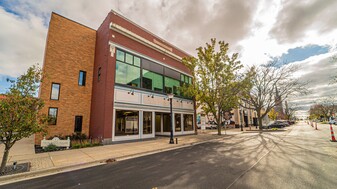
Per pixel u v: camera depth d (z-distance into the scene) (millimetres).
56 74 13625
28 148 11117
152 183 4984
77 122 14336
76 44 15125
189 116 21969
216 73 19750
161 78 18469
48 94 13039
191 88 19406
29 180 5555
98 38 16125
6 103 6004
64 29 14578
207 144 13070
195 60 19797
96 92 14586
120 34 14875
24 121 6305
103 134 12445
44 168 6488
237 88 20969
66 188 4832
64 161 7523
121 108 13797
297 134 20094
